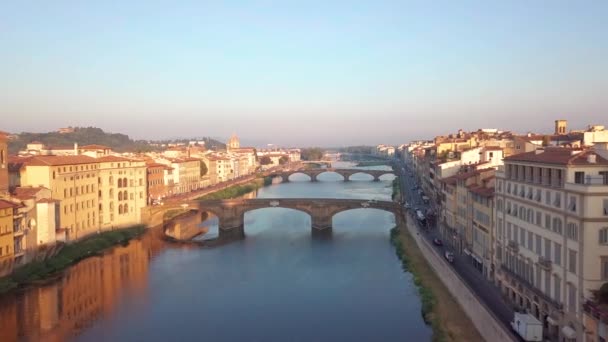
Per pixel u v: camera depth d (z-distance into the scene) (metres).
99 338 76.44
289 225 173.62
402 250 126.69
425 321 80.62
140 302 92.94
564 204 59.25
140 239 150.50
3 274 99.38
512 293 75.12
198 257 127.81
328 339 75.00
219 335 77.50
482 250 91.44
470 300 76.25
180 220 187.25
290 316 85.06
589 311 53.06
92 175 147.75
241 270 115.06
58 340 75.50
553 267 62.06
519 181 72.94
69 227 134.00
